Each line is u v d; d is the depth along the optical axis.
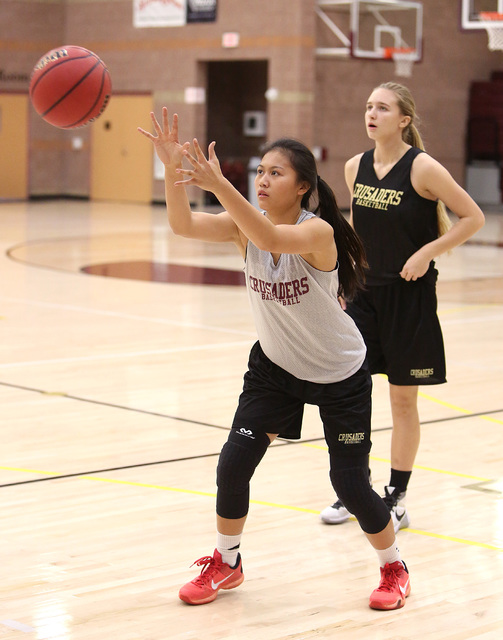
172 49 28.03
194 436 6.58
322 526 4.96
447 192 4.87
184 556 4.48
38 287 13.73
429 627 3.79
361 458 4.01
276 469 5.90
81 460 6.00
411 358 4.96
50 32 29.77
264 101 29.44
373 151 5.16
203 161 3.40
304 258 3.78
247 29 26.58
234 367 8.86
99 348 9.62
